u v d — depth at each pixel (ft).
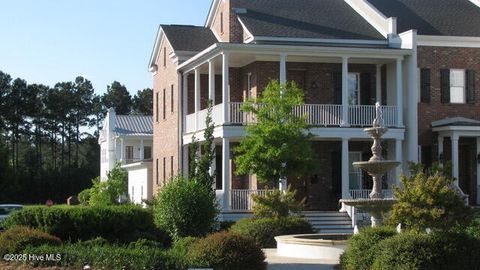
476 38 127.03
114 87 380.37
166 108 146.10
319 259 73.56
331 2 135.54
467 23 131.13
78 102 348.59
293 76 125.90
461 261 54.90
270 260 72.54
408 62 122.21
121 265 55.83
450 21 131.23
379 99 127.75
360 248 59.31
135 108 384.27
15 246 61.72
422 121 124.36
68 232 79.30
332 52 116.98
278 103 102.78
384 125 119.85
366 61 125.18
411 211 60.03
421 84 124.88
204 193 82.38
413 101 121.49
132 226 83.46
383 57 119.96
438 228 59.62
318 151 124.88
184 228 80.07
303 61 124.36
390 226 62.75
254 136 102.63
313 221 109.60
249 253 57.36
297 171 102.17
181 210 80.07
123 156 225.76
